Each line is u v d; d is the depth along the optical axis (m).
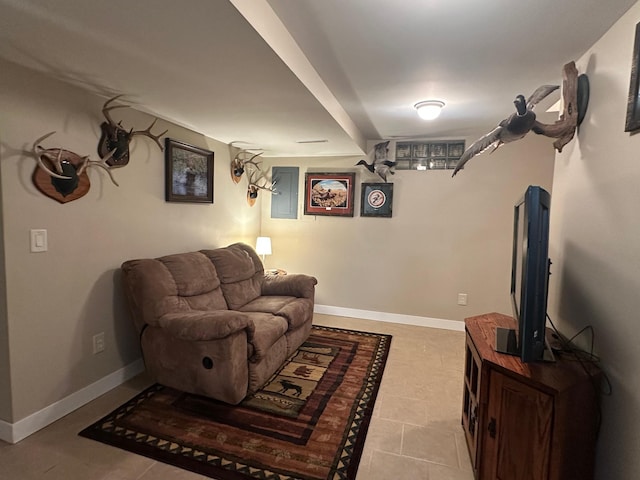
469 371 1.95
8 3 1.22
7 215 1.81
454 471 1.77
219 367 2.20
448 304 4.01
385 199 4.11
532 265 1.46
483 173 3.81
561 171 2.06
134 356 2.67
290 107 2.41
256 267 3.65
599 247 1.59
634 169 1.34
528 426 1.41
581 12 1.46
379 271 4.23
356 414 2.23
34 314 1.96
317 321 4.15
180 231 3.14
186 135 3.14
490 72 2.12
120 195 2.49
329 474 1.73
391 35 1.70
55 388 2.10
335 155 4.31
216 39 1.47
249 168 4.30
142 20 1.33
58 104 2.02
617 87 1.49
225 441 1.94
